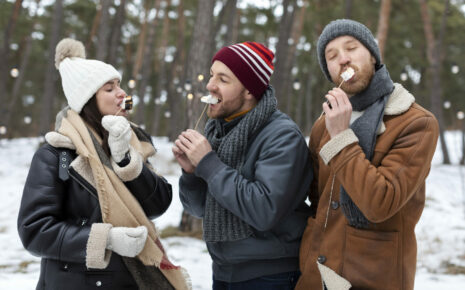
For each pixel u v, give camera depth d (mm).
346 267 1615
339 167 1510
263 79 1827
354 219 1594
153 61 29188
